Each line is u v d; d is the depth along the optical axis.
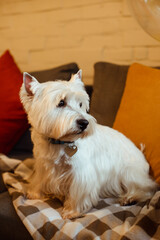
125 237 0.96
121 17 2.03
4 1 2.49
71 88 1.21
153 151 1.38
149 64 2.02
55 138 1.19
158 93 1.41
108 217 1.13
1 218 1.25
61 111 1.17
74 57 2.29
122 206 1.25
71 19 2.23
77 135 1.17
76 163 1.24
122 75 1.70
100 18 2.11
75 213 1.22
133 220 1.09
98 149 1.32
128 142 1.44
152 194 1.31
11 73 1.96
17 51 2.57
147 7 1.11
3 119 1.88
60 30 2.30
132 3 1.16
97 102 1.71
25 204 1.27
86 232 1.03
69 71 1.83
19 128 1.89
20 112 1.87
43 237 1.10
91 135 1.22
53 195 1.41
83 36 2.22
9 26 2.54
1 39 2.61
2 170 1.66
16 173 1.59
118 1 2.01
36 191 1.37
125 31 2.04
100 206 1.29
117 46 2.11
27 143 1.92
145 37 1.99
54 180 1.31
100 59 2.19
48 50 2.40
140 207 1.19
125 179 1.36
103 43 2.15
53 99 1.16
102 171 1.33
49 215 1.17
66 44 2.31
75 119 1.13
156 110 1.38
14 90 1.89
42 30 2.38
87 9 2.14
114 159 1.37
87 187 1.25
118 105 1.66
